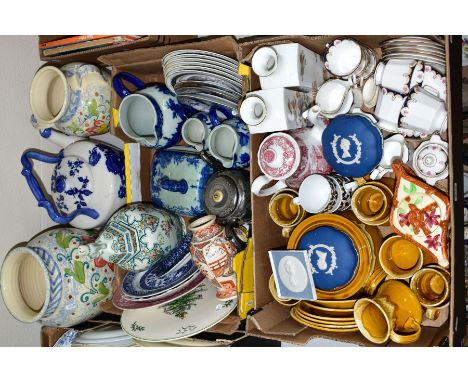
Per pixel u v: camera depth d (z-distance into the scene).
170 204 1.25
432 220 0.92
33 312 1.19
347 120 0.98
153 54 1.19
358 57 0.99
